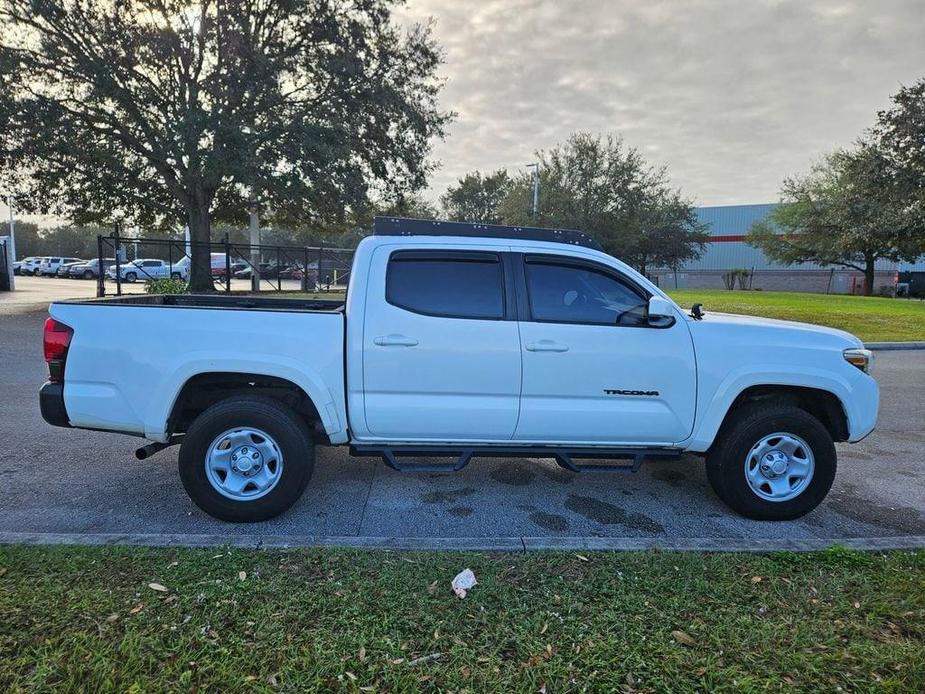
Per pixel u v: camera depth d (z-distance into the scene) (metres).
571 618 2.86
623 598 3.05
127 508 4.28
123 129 19.80
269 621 2.76
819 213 42.69
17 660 2.44
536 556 3.49
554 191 37.38
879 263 49.25
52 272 49.59
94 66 17.73
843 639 2.75
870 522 4.37
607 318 4.24
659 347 4.20
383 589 3.07
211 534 3.82
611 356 4.15
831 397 4.39
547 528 4.15
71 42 18.38
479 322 4.09
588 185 37.38
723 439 4.32
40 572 3.12
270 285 31.41
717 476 4.35
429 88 22.39
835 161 42.19
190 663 2.46
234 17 18.66
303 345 3.99
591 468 4.36
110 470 5.06
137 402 3.94
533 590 3.11
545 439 4.23
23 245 92.81
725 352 4.23
